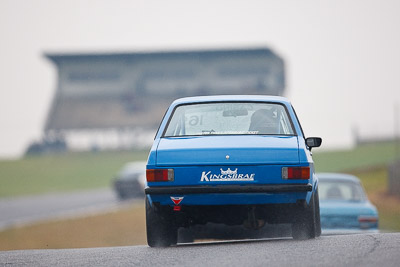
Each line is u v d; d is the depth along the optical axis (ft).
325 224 173.27
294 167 109.50
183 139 114.11
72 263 97.09
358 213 173.17
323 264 81.46
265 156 109.81
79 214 402.93
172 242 121.39
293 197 109.91
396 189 497.46
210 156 110.01
